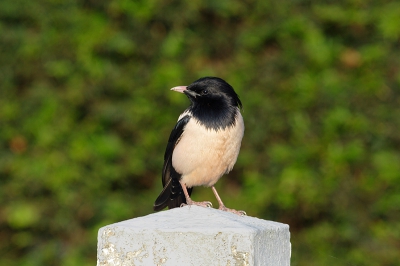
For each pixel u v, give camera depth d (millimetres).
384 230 12031
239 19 13039
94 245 11930
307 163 12000
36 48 12344
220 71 12570
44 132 12086
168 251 4516
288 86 12297
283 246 5254
